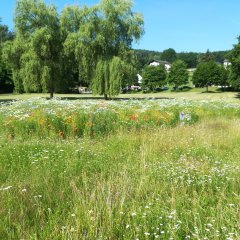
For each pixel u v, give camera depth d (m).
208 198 6.43
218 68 102.75
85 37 46.38
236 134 13.27
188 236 4.77
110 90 45.50
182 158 9.34
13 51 47.78
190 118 17.31
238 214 5.44
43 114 14.80
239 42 71.50
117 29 47.16
